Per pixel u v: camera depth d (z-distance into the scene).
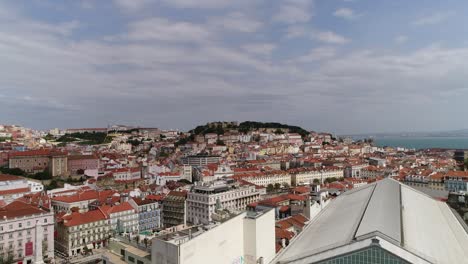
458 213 167.62
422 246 83.12
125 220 193.50
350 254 76.94
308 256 84.75
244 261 99.56
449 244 100.50
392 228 86.44
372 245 74.88
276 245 125.31
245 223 99.62
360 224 92.25
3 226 150.50
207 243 84.50
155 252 81.12
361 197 134.75
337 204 141.00
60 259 166.12
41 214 162.88
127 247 96.94
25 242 156.88
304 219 155.75
